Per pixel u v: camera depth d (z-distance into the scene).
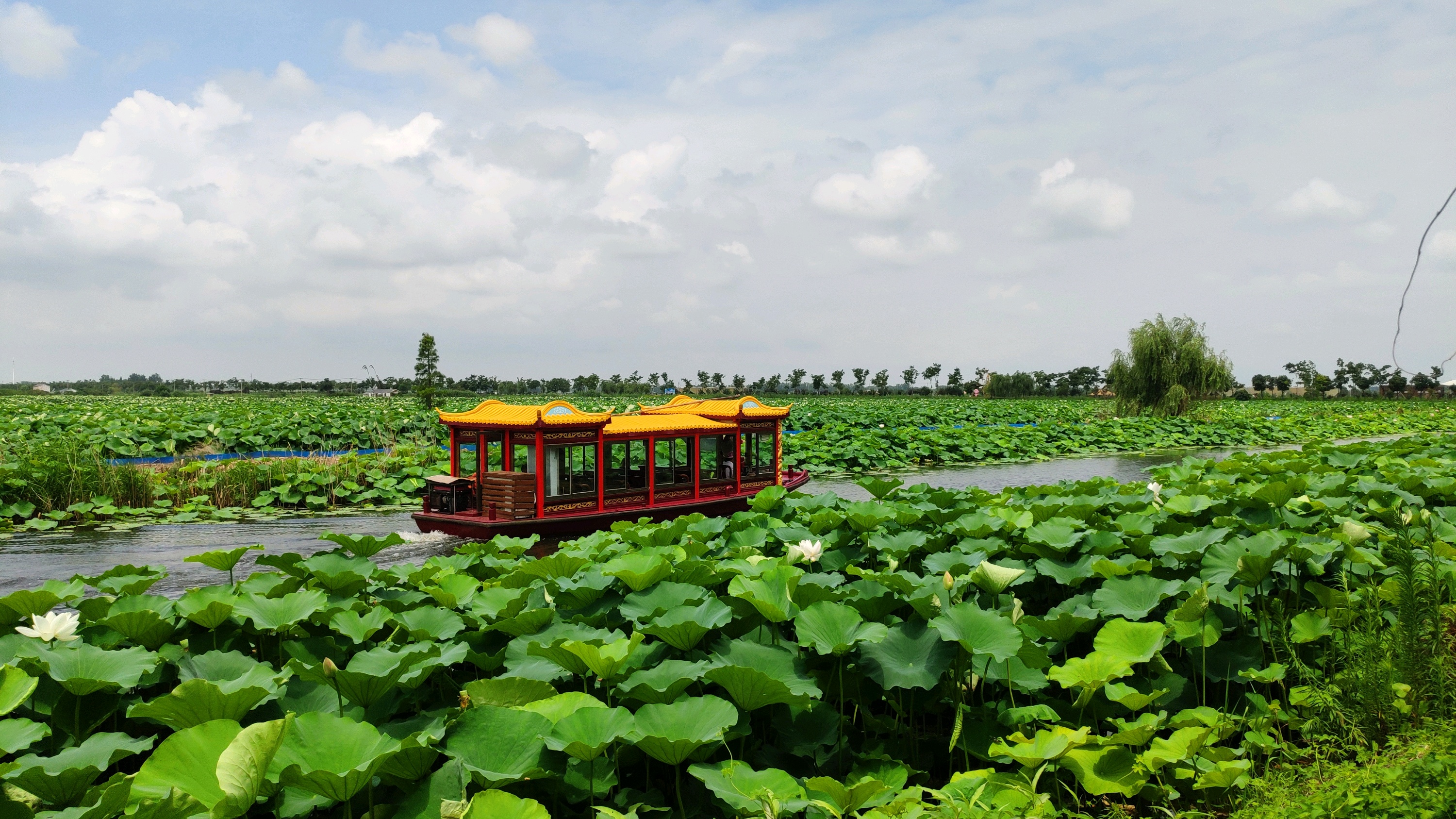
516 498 16.95
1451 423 54.31
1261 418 55.12
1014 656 5.44
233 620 6.40
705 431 20.22
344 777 3.73
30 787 3.99
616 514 18.08
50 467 21.23
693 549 8.46
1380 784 4.09
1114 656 5.48
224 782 3.45
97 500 20.88
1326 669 6.25
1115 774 4.71
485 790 4.16
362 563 7.78
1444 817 3.72
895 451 35.34
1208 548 7.16
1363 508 9.58
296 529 19.67
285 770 3.72
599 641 5.87
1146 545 7.84
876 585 6.55
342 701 5.05
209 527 19.97
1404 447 16.80
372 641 6.27
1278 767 5.22
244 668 5.53
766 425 22.52
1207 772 4.68
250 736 3.49
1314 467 13.02
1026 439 40.03
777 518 10.89
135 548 17.33
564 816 4.41
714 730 4.39
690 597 6.43
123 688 5.00
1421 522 7.56
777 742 5.38
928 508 10.05
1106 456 40.16
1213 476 13.55
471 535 17.45
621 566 6.72
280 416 40.88
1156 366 50.94
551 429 17.14
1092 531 8.09
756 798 3.97
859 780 4.90
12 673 4.72
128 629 5.85
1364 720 5.35
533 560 7.54
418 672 5.15
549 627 6.12
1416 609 5.77
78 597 6.76
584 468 20.91
